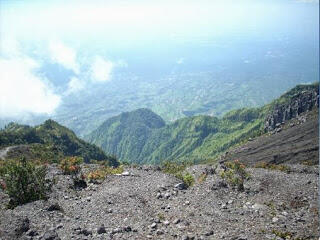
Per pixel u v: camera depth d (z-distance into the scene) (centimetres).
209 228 1952
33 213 2086
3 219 1848
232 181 2823
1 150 8312
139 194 2606
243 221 2070
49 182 2920
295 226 1978
